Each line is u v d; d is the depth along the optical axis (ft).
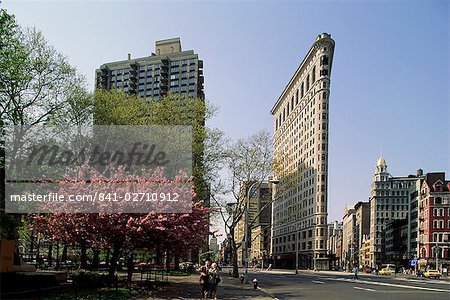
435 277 310.24
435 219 399.44
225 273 240.94
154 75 502.79
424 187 419.13
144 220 77.15
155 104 149.89
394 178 613.52
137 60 513.86
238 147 170.40
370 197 640.99
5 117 110.83
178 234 82.23
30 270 88.89
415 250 440.04
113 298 69.36
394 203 594.65
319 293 104.01
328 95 426.10
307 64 465.06
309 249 422.00
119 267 156.25
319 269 397.60
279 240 534.37
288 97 549.13
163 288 94.68
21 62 107.34
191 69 494.18
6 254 66.08
